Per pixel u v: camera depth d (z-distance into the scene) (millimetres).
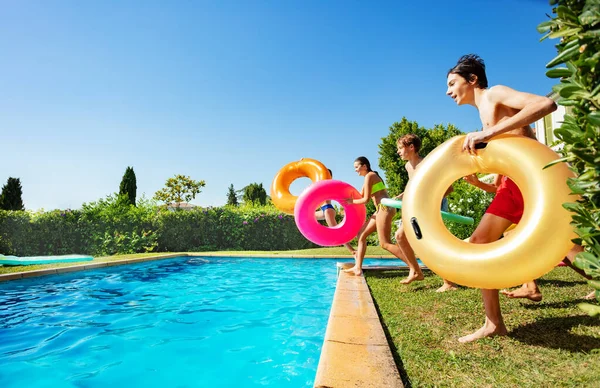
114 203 13422
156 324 4543
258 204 17312
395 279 5816
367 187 5594
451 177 2693
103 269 8891
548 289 4156
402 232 5133
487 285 2432
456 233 8773
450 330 2973
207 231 14508
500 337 2705
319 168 7176
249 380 2928
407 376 2135
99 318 4824
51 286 7023
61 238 12398
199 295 6344
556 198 2268
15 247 11781
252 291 6727
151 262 10500
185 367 3205
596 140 1282
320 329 4320
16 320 4715
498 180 3207
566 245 2252
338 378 2072
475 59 3051
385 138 29594
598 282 1279
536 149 2428
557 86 1370
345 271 6594
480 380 2043
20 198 32688
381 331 2947
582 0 1316
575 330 2709
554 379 1996
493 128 2533
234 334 4125
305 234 5918
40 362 3324
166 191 43312
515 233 2371
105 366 3230
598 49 1265
